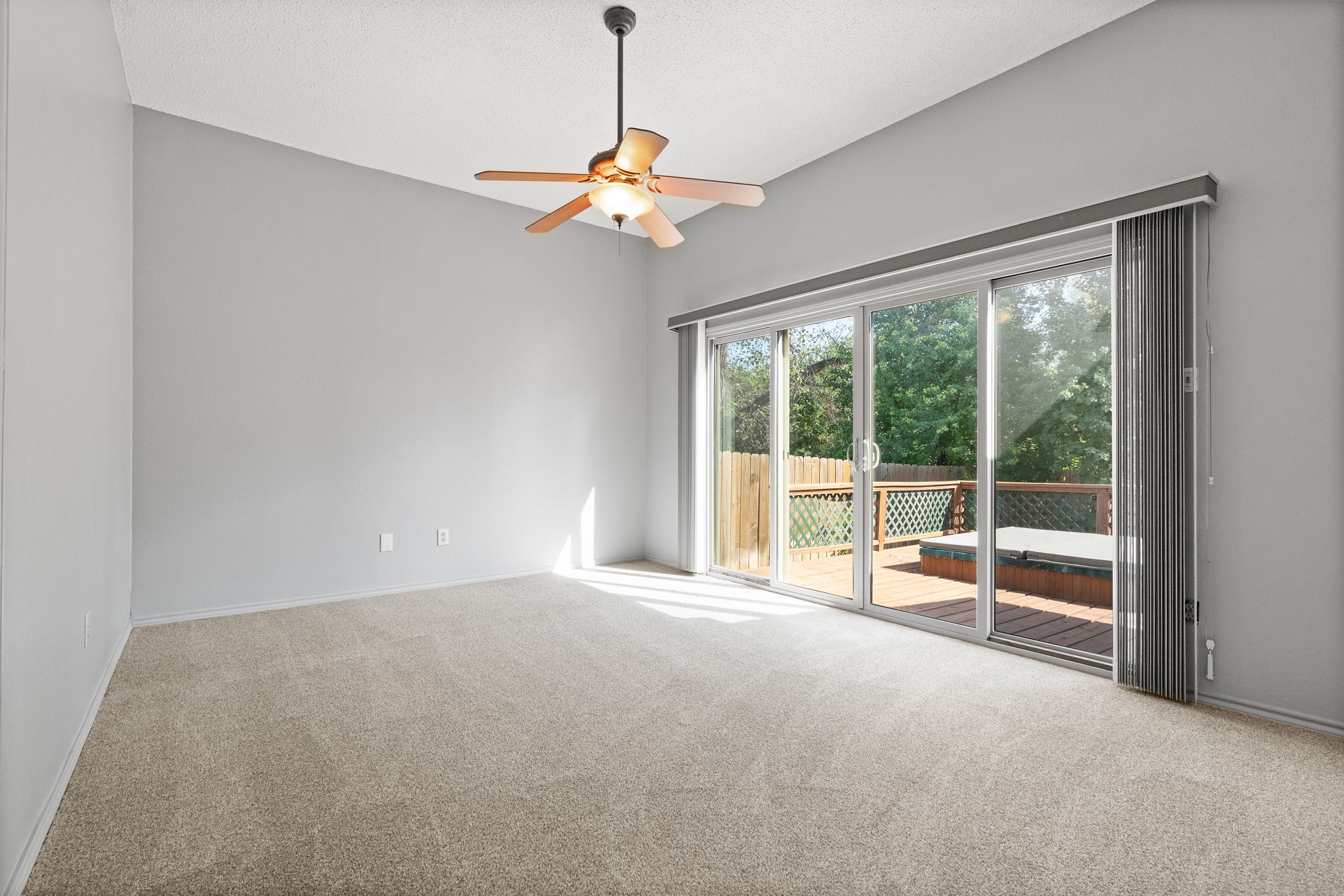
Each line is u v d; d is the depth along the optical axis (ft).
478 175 8.29
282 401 13.11
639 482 18.63
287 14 9.02
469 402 15.52
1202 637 8.56
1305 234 7.72
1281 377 7.90
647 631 11.65
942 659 10.25
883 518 12.73
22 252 5.20
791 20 9.13
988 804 6.12
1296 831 5.71
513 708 8.30
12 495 4.90
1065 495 10.19
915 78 10.66
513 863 5.24
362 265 14.03
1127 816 5.93
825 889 4.94
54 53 6.25
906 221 11.94
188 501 12.17
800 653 10.46
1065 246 9.89
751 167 13.99
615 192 8.17
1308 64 7.68
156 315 11.82
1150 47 8.92
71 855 5.31
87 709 7.58
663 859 5.31
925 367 12.03
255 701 8.48
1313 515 7.71
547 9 8.90
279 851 5.39
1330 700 7.62
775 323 14.84
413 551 14.76
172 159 11.95
